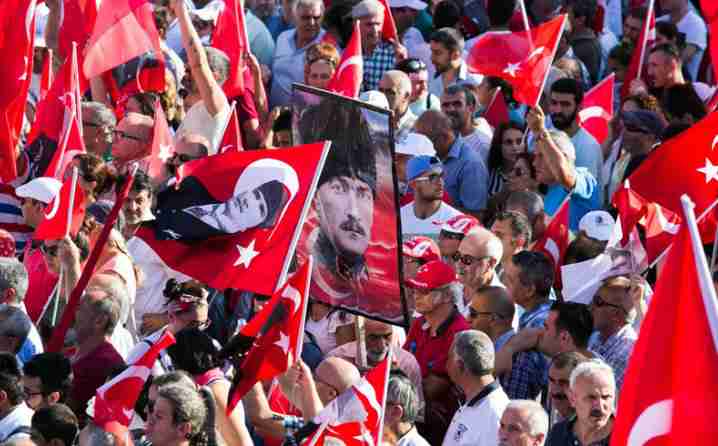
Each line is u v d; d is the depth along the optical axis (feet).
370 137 98.99
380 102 140.15
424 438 104.94
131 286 109.70
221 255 99.19
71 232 112.68
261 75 154.61
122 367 94.27
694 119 150.92
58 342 99.86
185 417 83.30
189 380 86.63
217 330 111.96
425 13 182.60
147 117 132.36
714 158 116.06
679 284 65.26
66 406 90.53
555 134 137.08
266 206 98.68
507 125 144.56
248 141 145.18
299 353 89.66
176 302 101.86
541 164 135.33
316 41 168.55
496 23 166.30
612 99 151.53
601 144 152.25
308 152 97.76
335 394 97.76
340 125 100.42
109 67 138.31
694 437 64.85
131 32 139.03
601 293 104.17
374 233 100.01
